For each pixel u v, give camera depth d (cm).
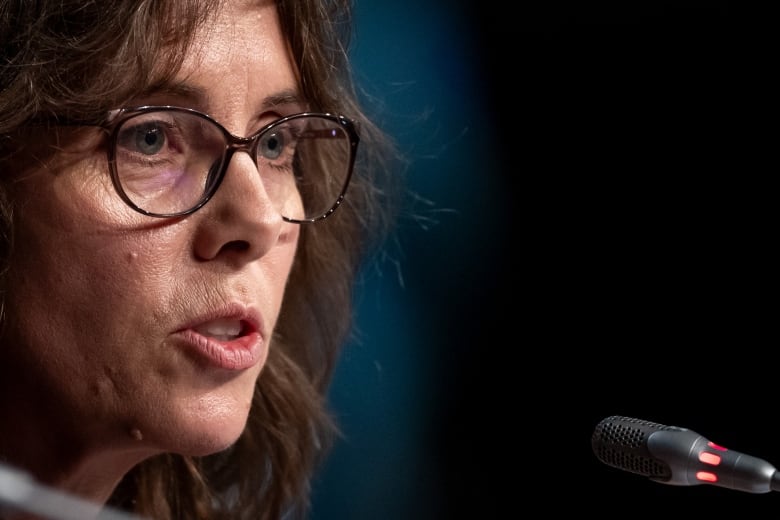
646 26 1242
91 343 477
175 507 670
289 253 551
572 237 1292
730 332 1215
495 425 1284
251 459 707
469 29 1215
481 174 1238
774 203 1205
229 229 482
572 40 1248
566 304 1288
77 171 465
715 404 1216
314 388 741
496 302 1241
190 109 478
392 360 1222
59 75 466
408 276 1224
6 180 469
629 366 1259
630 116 1269
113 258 469
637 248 1272
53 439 506
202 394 494
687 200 1248
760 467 461
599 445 501
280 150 540
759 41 1202
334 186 626
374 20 1153
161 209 475
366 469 1202
